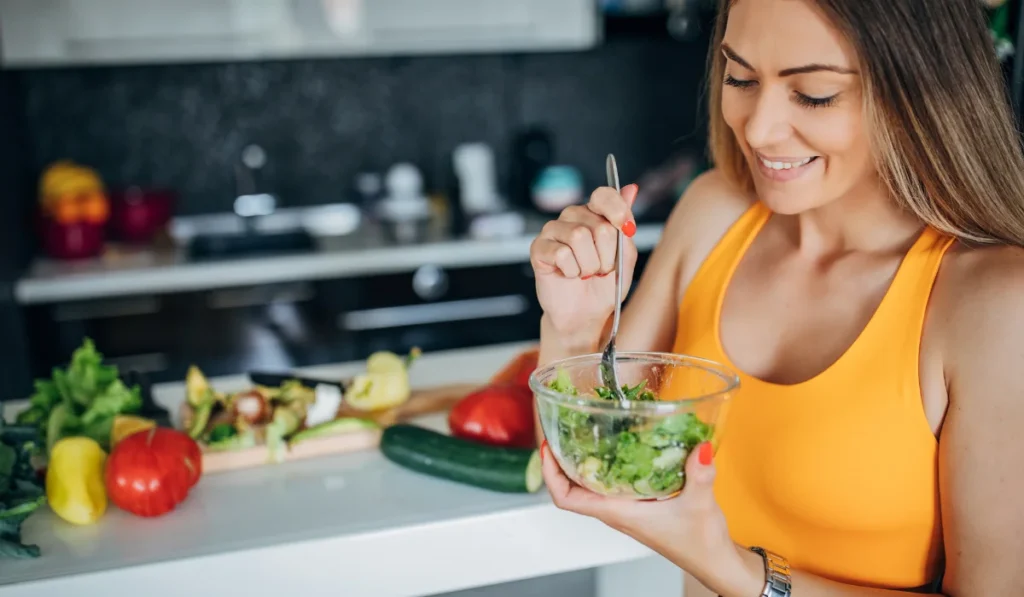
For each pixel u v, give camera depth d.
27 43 2.68
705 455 0.83
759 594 0.98
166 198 3.05
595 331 1.16
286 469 1.36
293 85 3.24
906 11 0.91
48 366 2.68
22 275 2.65
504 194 3.52
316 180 3.33
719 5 1.17
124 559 1.11
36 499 1.13
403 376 1.49
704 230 1.28
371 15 2.91
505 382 1.44
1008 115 0.99
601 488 0.85
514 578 1.23
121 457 1.20
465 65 3.38
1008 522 0.94
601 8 3.05
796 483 1.06
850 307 1.09
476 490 1.27
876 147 0.96
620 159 3.60
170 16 2.77
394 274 2.89
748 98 0.99
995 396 0.95
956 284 1.00
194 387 1.46
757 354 1.16
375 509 1.22
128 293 2.70
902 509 1.03
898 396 1.02
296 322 2.85
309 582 1.14
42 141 3.07
